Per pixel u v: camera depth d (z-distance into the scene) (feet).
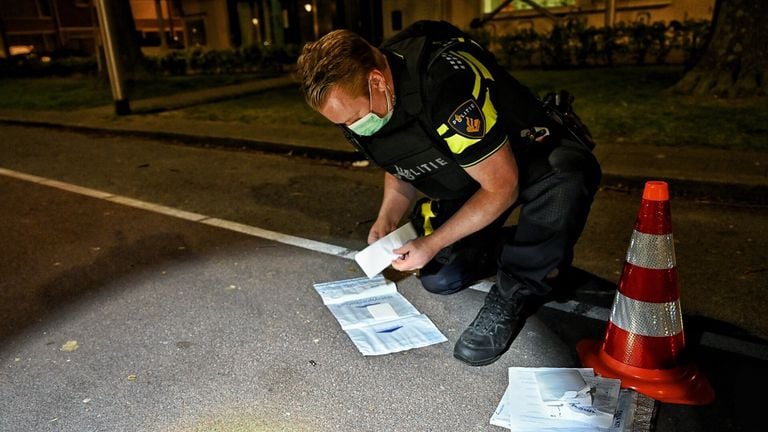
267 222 13.71
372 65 6.15
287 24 64.28
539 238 7.73
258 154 21.07
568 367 7.76
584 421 6.62
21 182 18.17
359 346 8.34
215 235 12.98
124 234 13.23
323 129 23.11
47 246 12.65
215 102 32.99
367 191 15.97
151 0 132.87
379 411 7.04
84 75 57.62
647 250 6.87
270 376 7.77
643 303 6.97
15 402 7.41
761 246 11.19
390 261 7.70
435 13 51.67
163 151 22.22
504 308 8.05
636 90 27.37
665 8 42.57
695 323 8.64
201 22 70.13
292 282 10.46
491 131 6.41
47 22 120.78
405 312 9.24
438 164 7.27
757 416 6.75
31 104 36.37
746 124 19.47
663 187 6.77
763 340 8.20
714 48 24.27
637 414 6.73
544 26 47.37
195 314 9.43
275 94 35.32
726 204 13.75
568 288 9.86
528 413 6.80
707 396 7.03
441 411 7.02
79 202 15.81
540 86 30.60
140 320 9.30
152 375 7.87
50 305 9.92
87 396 7.48
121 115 29.63
